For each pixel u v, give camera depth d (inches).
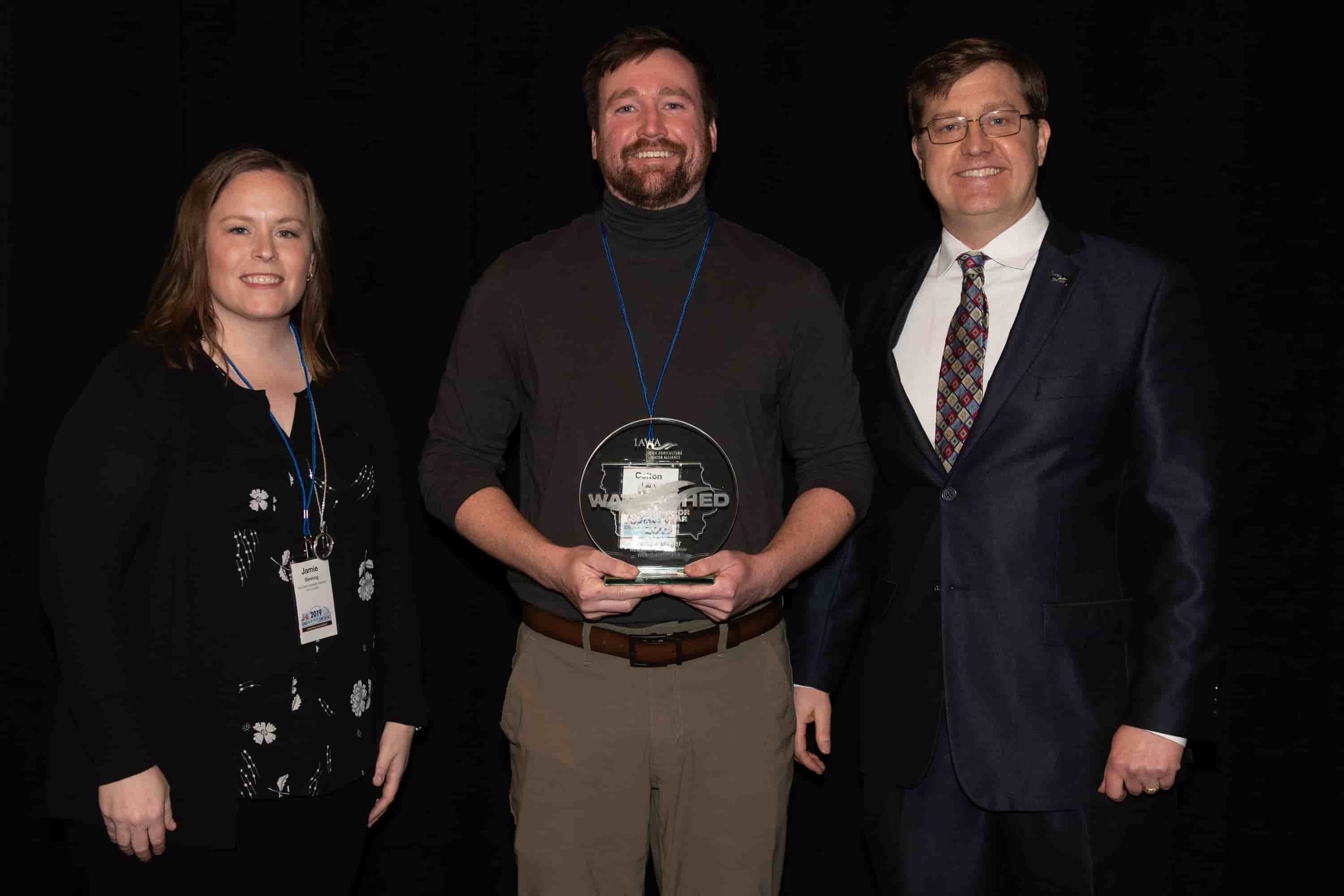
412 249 100.0
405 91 99.3
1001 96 72.9
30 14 98.7
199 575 62.1
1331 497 97.0
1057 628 69.6
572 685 70.2
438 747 104.0
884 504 77.7
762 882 71.4
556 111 99.0
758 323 71.5
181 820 61.8
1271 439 97.0
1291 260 95.7
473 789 104.1
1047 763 69.1
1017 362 70.7
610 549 68.4
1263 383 96.7
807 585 81.4
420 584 102.9
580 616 69.8
